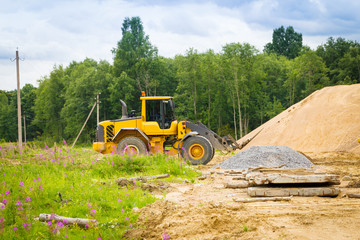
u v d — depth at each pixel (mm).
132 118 17875
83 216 7203
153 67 75125
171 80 79625
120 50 76000
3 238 5695
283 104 75125
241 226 6133
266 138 30344
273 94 77375
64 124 85875
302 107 31672
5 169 11445
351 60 73438
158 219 6828
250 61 63844
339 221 6391
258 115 65938
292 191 9000
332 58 81688
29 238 5766
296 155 15648
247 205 8047
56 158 14086
